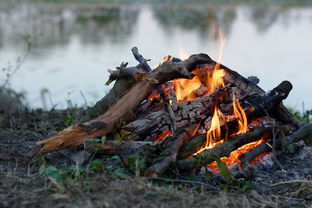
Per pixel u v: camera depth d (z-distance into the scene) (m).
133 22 22.48
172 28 20.67
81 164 4.24
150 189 3.60
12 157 4.61
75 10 26.41
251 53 15.79
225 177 3.95
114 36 18.42
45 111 6.91
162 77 4.41
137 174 3.76
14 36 17.05
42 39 16.89
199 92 4.77
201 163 4.05
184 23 22.33
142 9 28.00
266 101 4.55
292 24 23.92
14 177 3.85
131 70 4.47
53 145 4.26
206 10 28.11
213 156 4.01
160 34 19.00
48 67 12.77
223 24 22.56
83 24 21.27
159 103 4.62
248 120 4.54
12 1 28.00
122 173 3.88
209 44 16.77
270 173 4.30
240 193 3.85
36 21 21.08
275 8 31.28
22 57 13.66
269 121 4.74
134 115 4.48
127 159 4.10
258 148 4.38
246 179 4.13
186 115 4.52
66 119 5.82
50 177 3.68
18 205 3.36
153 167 3.78
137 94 4.43
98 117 4.39
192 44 16.59
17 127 5.88
